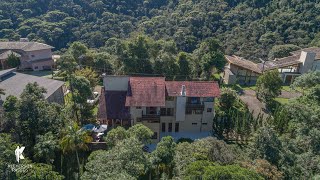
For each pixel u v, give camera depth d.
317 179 28.52
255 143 33.81
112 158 27.56
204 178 23.02
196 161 26.81
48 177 27.08
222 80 70.19
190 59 65.44
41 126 34.75
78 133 33.75
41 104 35.94
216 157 30.36
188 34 88.31
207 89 45.31
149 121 43.91
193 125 47.03
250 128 43.25
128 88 44.66
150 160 30.59
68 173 35.28
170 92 44.28
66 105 47.12
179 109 44.59
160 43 66.75
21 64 75.25
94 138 41.66
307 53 68.31
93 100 51.62
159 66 62.09
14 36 87.50
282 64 71.50
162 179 28.92
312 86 50.72
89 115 46.09
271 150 32.78
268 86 55.41
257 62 82.25
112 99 45.72
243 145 43.84
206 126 47.31
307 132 37.62
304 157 32.72
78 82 44.41
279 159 32.16
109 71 65.81
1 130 33.91
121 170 25.77
